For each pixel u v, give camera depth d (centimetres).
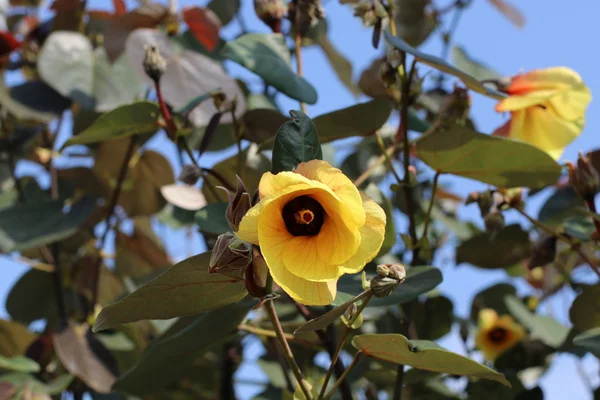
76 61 123
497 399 113
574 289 130
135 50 113
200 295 78
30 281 136
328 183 71
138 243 136
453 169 95
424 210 130
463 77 88
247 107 123
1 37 129
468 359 75
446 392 115
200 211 89
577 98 95
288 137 77
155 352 90
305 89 95
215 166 102
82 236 133
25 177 143
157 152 125
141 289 76
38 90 127
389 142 124
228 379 123
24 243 117
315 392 80
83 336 119
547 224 113
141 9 117
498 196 100
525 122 98
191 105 97
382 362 102
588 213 95
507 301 125
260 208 68
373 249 71
